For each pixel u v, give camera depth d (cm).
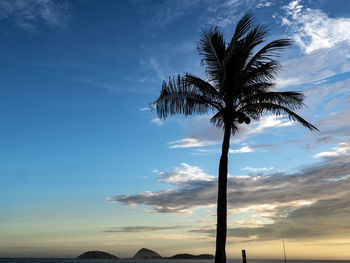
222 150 1188
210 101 1247
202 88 1224
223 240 1085
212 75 1298
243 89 1238
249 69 1248
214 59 1278
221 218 1109
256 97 1230
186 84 1206
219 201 1130
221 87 1212
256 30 1227
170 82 1191
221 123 1306
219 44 1277
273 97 1231
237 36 1241
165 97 1135
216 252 1080
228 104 1224
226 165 1172
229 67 1189
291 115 1226
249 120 1234
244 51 1211
